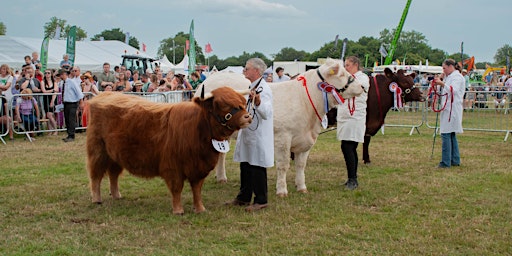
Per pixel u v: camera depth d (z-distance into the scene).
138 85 15.19
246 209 6.16
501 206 6.38
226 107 5.21
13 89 13.43
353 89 6.72
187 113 5.55
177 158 5.63
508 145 11.66
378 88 9.01
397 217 5.92
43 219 5.84
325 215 6.02
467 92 13.22
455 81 8.66
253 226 5.58
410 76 9.38
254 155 6.01
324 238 5.18
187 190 7.21
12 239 5.10
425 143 12.04
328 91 6.68
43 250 4.82
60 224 5.63
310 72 6.86
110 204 6.45
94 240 5.07
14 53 24.25
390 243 5.02
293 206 6.38
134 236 5.20
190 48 23.00
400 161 9.68
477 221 5.74
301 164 7.16
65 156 10.05
